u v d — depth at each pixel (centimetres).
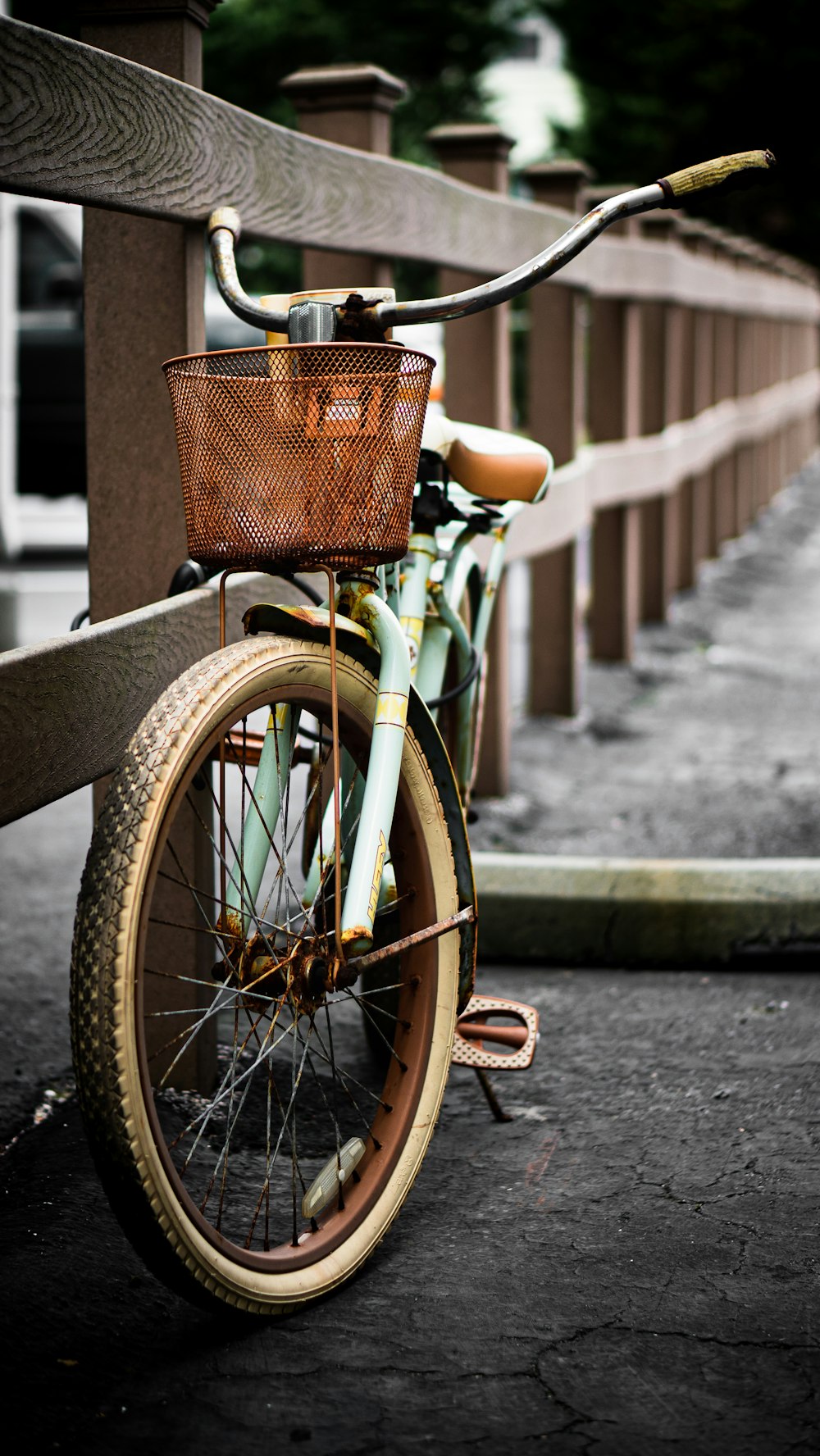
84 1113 185
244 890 213
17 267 1048
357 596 225
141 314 271
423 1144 232
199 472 197
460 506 284
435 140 486
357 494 195
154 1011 276
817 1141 261
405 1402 190
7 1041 309
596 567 738
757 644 835
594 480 629
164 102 247
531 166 575
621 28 2469
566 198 576
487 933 357
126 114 236
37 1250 225
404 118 2316
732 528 1247
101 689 232
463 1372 196
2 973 350
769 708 672
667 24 2409
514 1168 253
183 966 274
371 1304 212
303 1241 213
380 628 224
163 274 269
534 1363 198
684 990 338
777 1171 250
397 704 222
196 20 268
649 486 746
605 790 523
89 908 186
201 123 262
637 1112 274
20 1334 204
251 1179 248
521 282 214
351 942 209
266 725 225
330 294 224
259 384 190
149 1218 185
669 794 518
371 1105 275
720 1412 188
